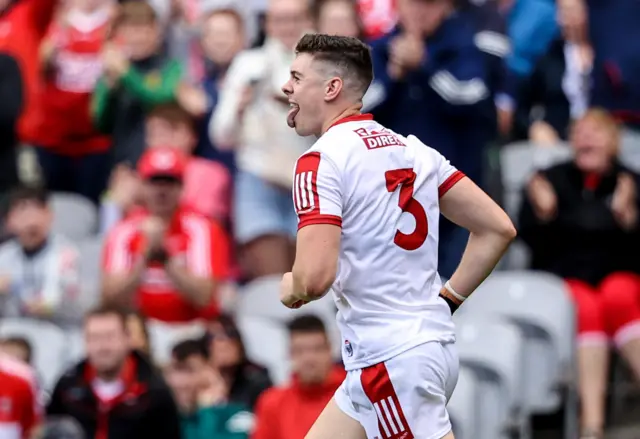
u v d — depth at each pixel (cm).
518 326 2883
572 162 3022
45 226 3178
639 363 2870
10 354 2822
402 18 2930
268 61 3183
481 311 2923
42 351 2980
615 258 2983
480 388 2753
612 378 2914
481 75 2931
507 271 3148
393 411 1543
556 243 3008
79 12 3662
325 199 1517
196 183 3266
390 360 1535
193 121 3400
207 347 2680
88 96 3650
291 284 1527
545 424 2894
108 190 3584
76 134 3672
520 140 3456
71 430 2584
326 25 3131
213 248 3012
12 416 2677
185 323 2944
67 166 3694
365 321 1550
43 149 3675
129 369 2627
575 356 2861
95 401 2622
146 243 2909
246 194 3186
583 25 3478
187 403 2678
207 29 3481
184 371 2677
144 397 2617
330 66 1577
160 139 3250
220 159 3388
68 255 3184
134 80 3394
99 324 2611
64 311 3152
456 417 2611
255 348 2869
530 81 3469
